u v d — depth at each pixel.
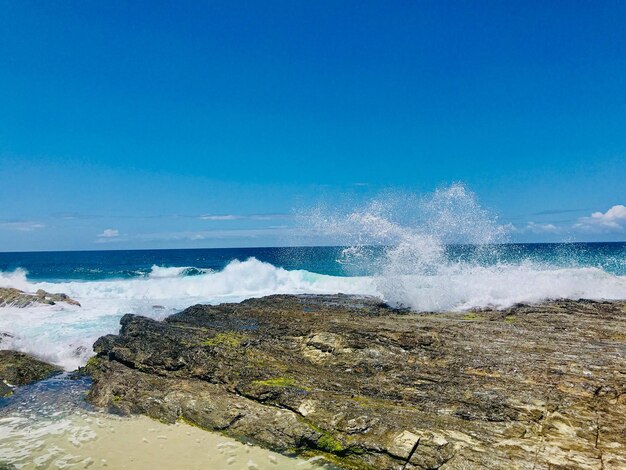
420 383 8.72
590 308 14.16
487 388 8.24
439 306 15.26
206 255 103.81
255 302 16.59
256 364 10.15
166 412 8.98
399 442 6.98
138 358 11.36
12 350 12.77
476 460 6.40
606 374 8.38
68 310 19.47
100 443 8.02
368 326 12.19
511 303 15.34
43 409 9.52
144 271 48.72
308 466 7.17
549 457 6.30
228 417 8.42
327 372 9.62
